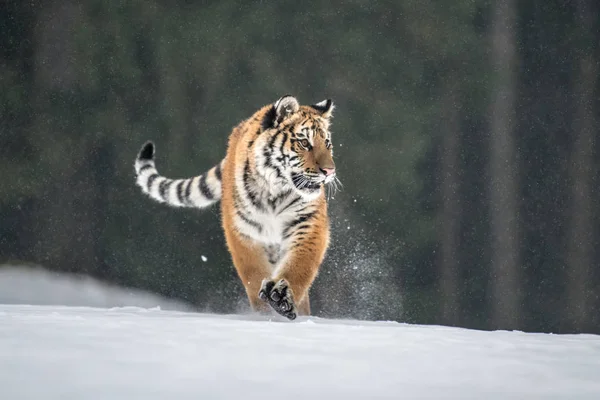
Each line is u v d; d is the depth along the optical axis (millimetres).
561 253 22500
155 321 4934
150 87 21547
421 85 22203
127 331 4102
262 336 4230
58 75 21188
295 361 3365
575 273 22516
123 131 21250
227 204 8852
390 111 21984
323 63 22141
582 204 22688
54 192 20516
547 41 23031
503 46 22359
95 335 3832
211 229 20297
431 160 21922
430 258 21422
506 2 22344
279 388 2744
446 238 21656
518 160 22469
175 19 21766
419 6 22250
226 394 2586
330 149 9000
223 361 3258
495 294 21859
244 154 8789
